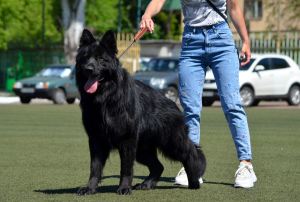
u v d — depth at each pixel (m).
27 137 17.12
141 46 67.00
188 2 9.39
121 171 8.46
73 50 48.62
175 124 8.84
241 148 9.45
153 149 9.24
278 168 11.29
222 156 13.09
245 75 32.84
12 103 37.12
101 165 8.49
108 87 8.09
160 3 9.43
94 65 7.91
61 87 36.25
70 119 23.94
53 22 72.56
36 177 10.05
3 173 10.48
